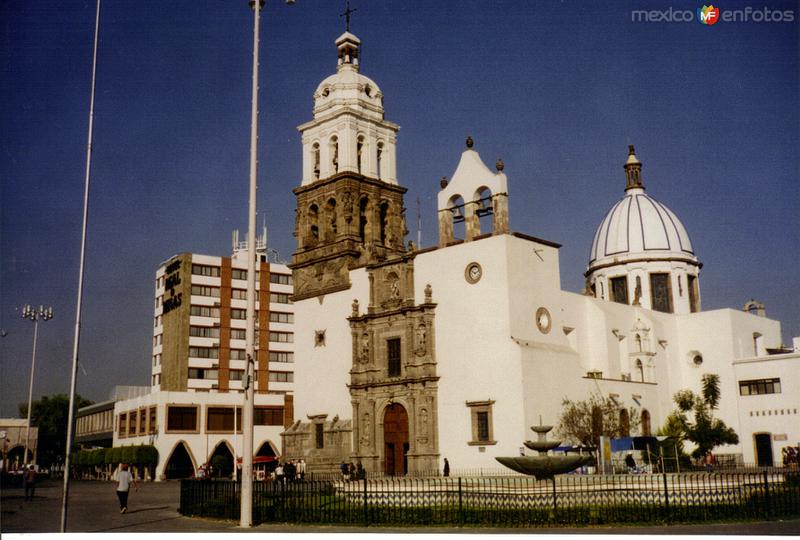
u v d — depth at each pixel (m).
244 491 32.41
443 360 64.12
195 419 101.25
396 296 68.38
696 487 36.56
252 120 35.97
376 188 76.69
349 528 30.91
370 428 67.88
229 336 118.69
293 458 73.94
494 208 64.50
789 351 85.81
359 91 78.38
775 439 76.12
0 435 118.12
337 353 72.81
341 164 75.56
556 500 33.00
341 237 74.00
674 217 96.19
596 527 29.34
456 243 67.12
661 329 81.25
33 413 151.12
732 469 67.19
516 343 59.97
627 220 95.38
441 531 29.34
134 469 97.19
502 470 58.75
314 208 78.56
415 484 41.91
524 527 29.94
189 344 115.19
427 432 63.44
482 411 60.88
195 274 117.81
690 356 83.00
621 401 70.38
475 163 66.69
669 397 80.12
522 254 63.75
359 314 71.38
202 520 35.34
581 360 72.00
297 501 36.56
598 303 74.94
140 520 35.78
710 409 80.19
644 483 36.66
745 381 79.06
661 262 92.81
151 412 101.19
